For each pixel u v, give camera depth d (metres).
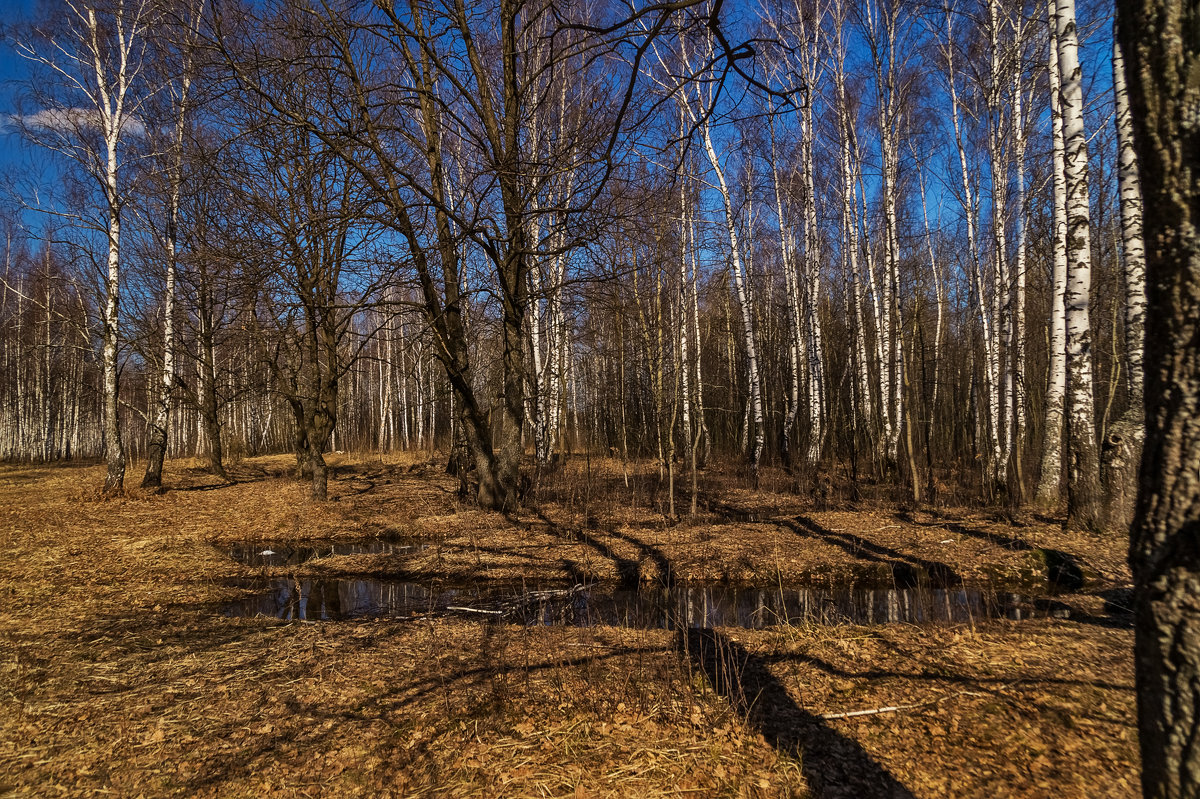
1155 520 2.09
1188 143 2.04
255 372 22.61
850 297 21.16
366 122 10.20
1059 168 11.26
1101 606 7.06
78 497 15.56
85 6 13.98
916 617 6.90
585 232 10.04
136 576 8.86
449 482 19.20
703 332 27.78
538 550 10.36
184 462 28.77
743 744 3.89
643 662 5.33
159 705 4.52
